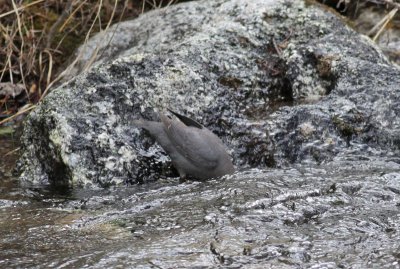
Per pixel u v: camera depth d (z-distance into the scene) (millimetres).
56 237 7898
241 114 11852
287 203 8500
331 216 8102
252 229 7715
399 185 9125
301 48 12852
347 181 9281
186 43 12602
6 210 9273
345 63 12461
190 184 9984
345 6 16531
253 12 13570
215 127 11570
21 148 11477
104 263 6922
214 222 7988
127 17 16953
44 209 9250
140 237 7676
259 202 8539
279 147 11148
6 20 15961
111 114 11164
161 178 10875
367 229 7660
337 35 13289
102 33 14945
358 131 11430
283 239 7418
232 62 12500
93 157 10719
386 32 16234
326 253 7047
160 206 8836
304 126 11367
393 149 11344
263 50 13055
